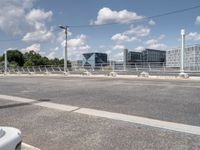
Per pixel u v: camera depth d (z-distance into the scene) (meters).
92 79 28.81
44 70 49.75
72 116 8.08
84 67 44.28
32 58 97.81
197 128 6.31
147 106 9.34
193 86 16.95
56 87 18.45
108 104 10.03
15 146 2.82
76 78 32.12
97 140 5.70
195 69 32.22
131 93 13.48
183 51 28.02
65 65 40.81
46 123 7.34
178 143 5.32
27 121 7.65
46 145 5.55
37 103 10.80
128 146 5.25
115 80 26.03
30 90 16.59
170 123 6.84
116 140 5.64
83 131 6.41
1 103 11.07
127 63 38.09
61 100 11.52
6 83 24.64
